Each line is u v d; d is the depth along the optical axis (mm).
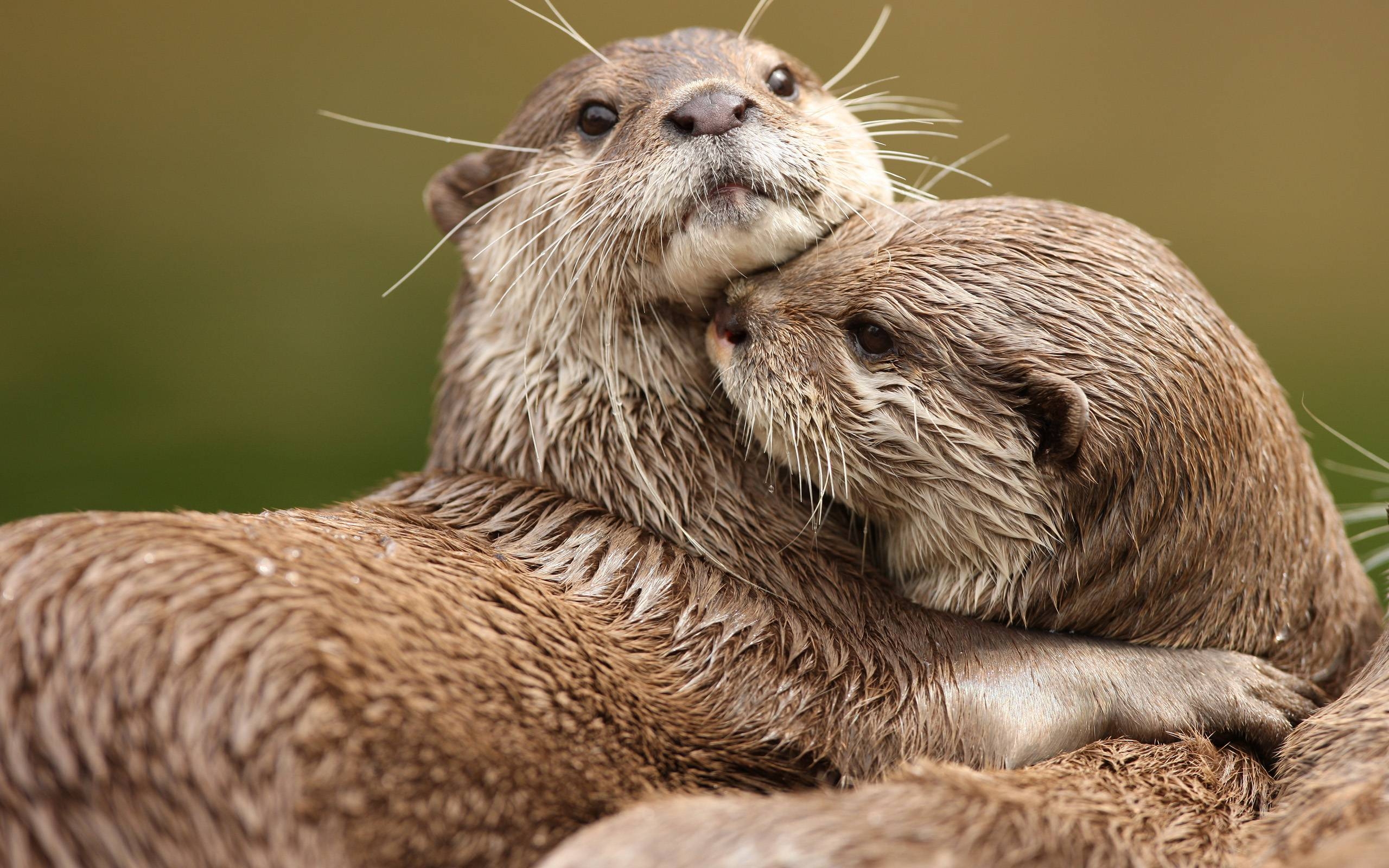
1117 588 1957
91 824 1887
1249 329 3672
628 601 1969
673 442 2000
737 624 1965
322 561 1916
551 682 1930
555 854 1890
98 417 3068
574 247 2008
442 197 2062
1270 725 1948
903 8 4578
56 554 1899
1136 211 4254
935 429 1963
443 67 4465
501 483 2000
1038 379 1952
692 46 2033
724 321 1995
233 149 4211
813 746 1954
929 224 1981
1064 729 1948
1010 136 4398
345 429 3123
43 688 1887
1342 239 4102
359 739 1887
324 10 4578
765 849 1885
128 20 4453
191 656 1886
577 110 2021
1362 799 1908
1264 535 1964
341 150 4281
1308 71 4641
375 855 1888
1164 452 1949
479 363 2033
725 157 1981
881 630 1968
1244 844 1925
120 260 3773
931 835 1894
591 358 2010
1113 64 4613
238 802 1883
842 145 2008
